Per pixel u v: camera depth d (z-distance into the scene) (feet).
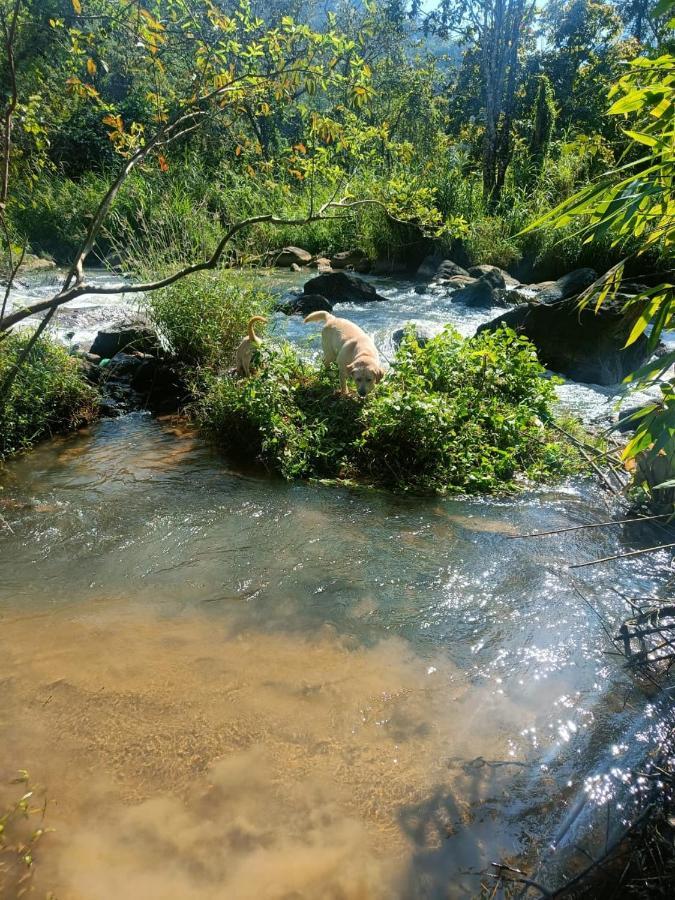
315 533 15.58
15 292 44.50
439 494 18.07
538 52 102.32
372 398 21.61
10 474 18.98
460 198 62.18
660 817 7.77
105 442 21.75
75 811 8.11
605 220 6.10
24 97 16.30
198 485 18.37
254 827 7.93
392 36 106.22
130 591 13.23
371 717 9.75
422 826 7.94
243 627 12.03
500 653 11.23
